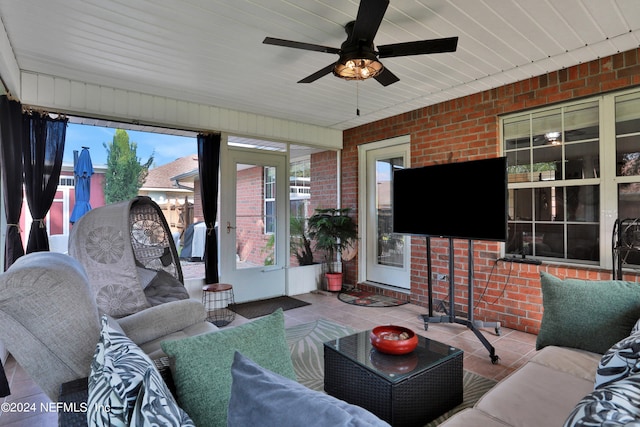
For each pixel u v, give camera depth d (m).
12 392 2.31
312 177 5.45
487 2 2.13
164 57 2.85
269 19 2.31
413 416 1.73
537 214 3.48
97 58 2.85
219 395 1.11
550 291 2.13
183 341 1.16
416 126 4.38
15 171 2.94
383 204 5.06
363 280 5.29
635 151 2.88
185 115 3.99
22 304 1.14
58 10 2.16
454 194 3.21
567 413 1.36
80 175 3.90
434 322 3.47
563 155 3.30
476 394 2.27
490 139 3.68
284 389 0.79
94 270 2.17
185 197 8.39
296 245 5.21
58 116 3.30
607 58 2.93
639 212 2.88
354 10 2.21
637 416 0.65
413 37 2.56
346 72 2.39
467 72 3.24
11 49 2.65
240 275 4.53
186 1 2.10
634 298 1.88
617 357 1.14
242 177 4.56
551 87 3.25
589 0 2.12
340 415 0.69
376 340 1.99
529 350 2.98
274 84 3.48
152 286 2.69
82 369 1.24
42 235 3.17
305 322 3.75
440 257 4.13
